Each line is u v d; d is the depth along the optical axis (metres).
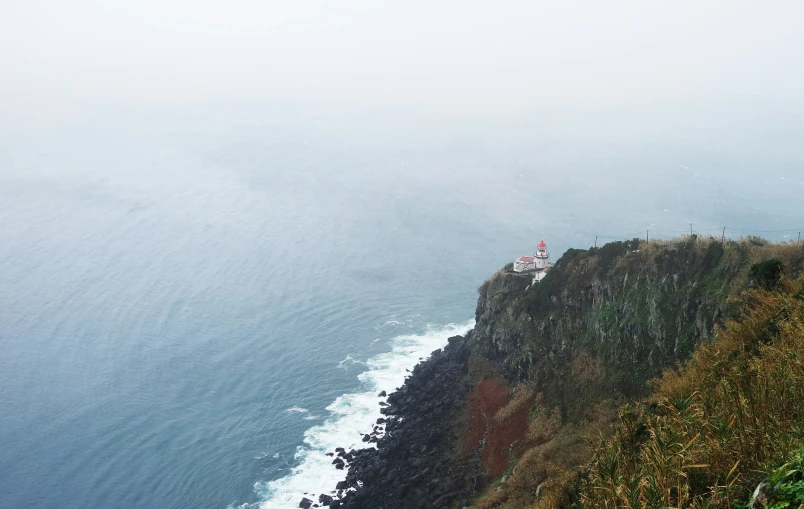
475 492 63.38
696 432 13.66
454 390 85.75
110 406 88.44
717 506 11.20
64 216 169.25
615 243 75.50
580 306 74.69
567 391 68.06
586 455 48.75
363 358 104.06
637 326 65.19
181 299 124.94
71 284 128.00
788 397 13.91
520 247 165.50
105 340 106.69
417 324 118.56
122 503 70.00
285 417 86.19
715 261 61.94
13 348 102.62
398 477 69.25
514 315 83.31
